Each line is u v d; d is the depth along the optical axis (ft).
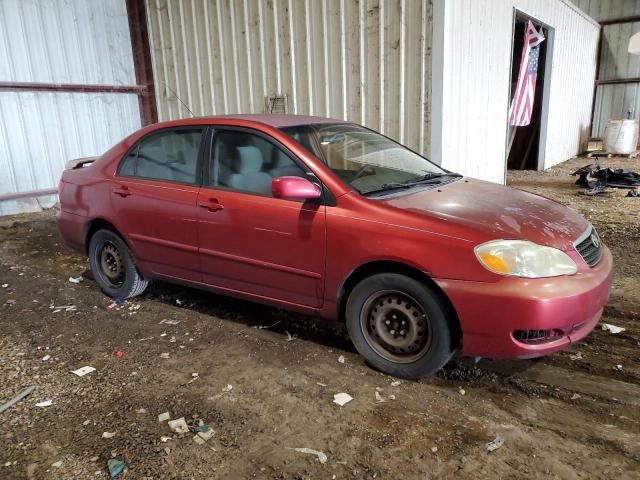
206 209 12.63
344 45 25.12
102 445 8.93
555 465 8.18
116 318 14.42
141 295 16.08
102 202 14.92
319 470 8.22
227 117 13.17
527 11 33.17
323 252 11.01
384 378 10.82
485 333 9.55
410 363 10.52
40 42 29.63
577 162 48.85
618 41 58.80
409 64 23.41
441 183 12.85
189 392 10.53
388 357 10.84
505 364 11.30
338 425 9.32
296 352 12.08
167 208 13.39
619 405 9.71
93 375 11.34
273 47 27.63
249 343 12.62
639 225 23.24
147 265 14.53
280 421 9.48
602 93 61.05
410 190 11.88
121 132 34.17
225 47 29.58
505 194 12.35
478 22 25.58
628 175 33.86
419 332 10.34
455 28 23.12
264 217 11.71
